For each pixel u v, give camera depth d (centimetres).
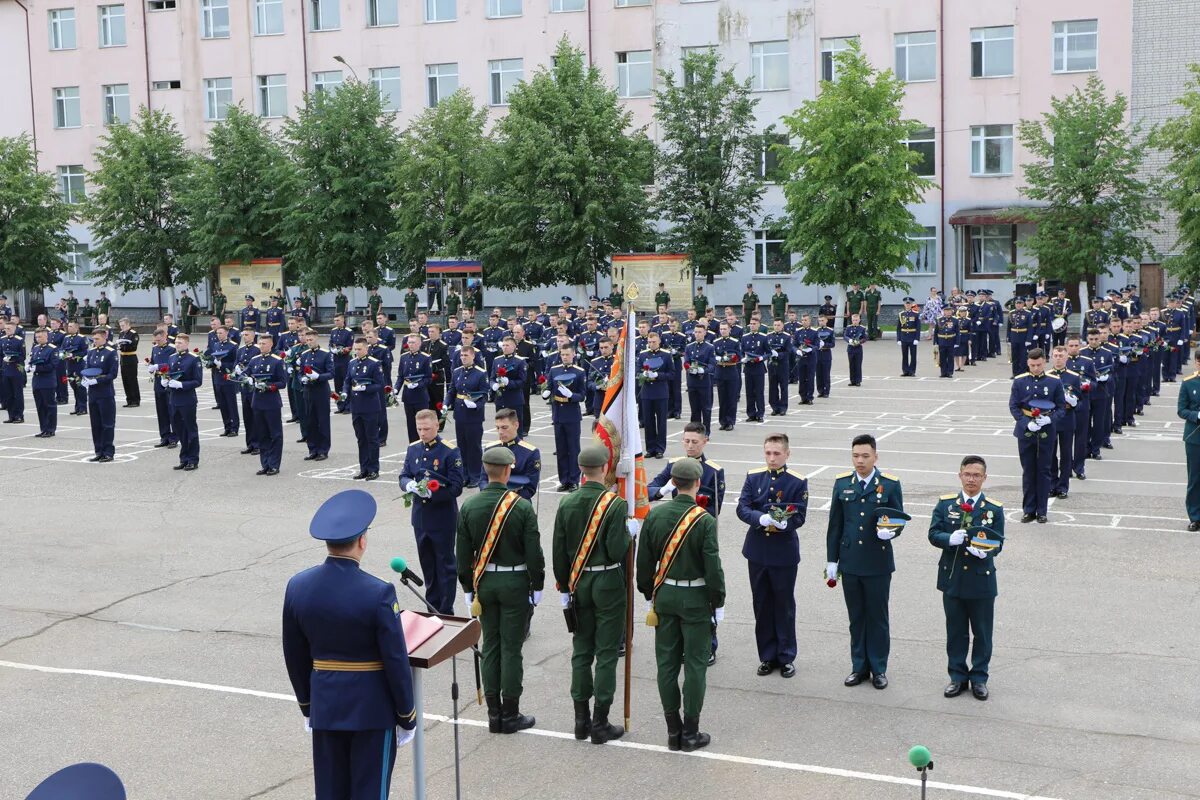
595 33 5141
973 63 4691
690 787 809
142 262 5319
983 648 961
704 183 4534
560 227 4406
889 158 4178
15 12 6000
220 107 5775
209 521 1655
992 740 877
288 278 5353
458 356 1898
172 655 1101
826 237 4284
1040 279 4397
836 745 875
